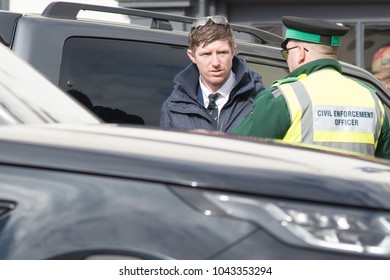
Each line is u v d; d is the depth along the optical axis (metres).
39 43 9.38
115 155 4.40
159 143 4.74
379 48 20.72
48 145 4.50
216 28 9.50
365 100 8.73
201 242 4.11
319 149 5.50
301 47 8.97
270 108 8.43
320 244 4.10
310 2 20.86
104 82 9.65
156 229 4.14
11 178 4.39
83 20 9.84
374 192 4.36
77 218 4.23
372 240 4.15
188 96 9.59
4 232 4.29
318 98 8.53
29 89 5.64
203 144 4.90
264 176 4.30
